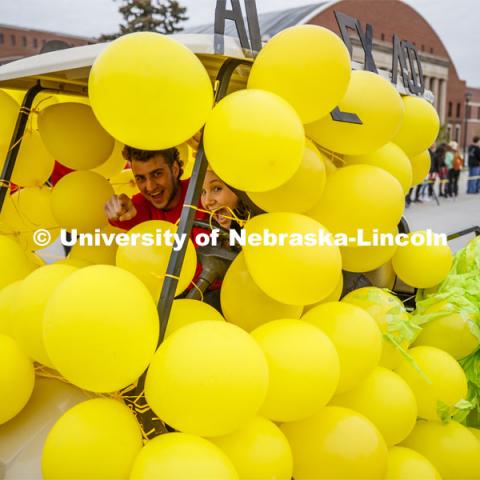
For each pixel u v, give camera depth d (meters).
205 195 1.88
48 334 1.14
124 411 1.26
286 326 1.37
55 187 2.09
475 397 2.10
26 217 2.36
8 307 1.56
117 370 1.15
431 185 11.53
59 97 2.35
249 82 1.41
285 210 1.49
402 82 2.21
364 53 1.86
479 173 13.21
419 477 1.58
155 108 1.16
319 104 1.37
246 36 1.42
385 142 1.67
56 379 1.62
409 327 1.81
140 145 1.25
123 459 1.19
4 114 1.90
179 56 1.19
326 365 1.31
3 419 1.41
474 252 2.39
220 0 1.36
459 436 1.81
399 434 1.60
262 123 1.20
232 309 1.57
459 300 2.09
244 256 1.49
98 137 1.99
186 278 1.50
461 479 1.75
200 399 1.12
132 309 1.15
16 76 1.76
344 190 1.58
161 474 1.10
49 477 1.18
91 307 1.12
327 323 1.50
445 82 30.22
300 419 1.40
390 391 1.61
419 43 27.62
